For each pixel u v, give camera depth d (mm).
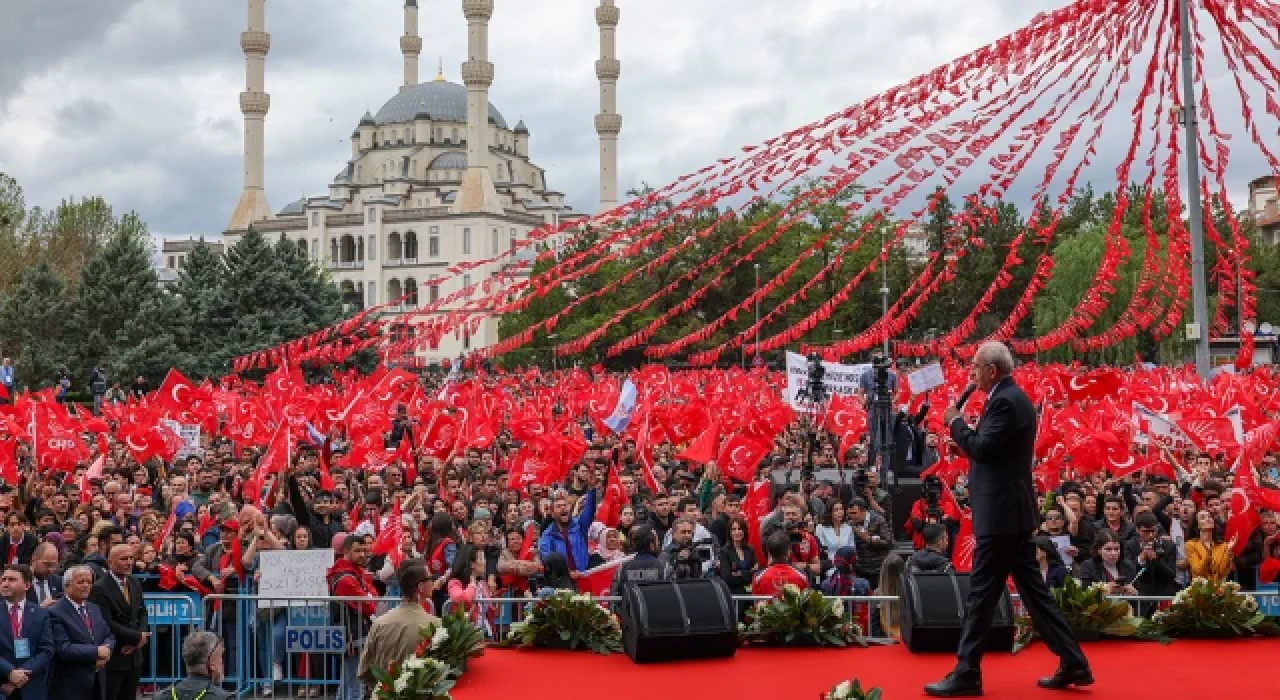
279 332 76812
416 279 150375
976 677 9117
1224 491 16391
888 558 13422
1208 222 24766
